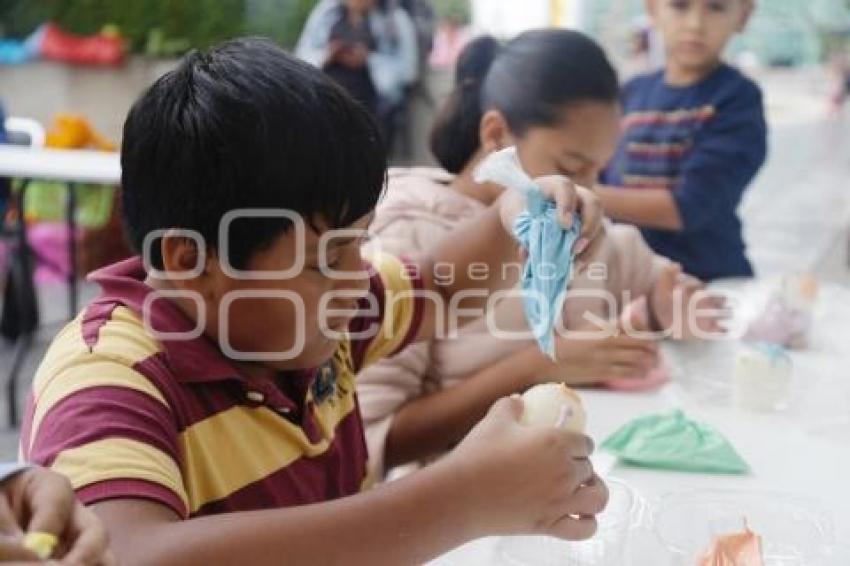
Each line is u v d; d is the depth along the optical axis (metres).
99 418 0.65
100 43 4.95
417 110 4.34
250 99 0.69
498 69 1.30
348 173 0.70
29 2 5.10
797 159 4.82
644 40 3.34
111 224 3.17
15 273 3.30
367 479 0.96
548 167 1.28
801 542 0.82
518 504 0.66
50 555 0.47
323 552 0.61
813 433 1.15
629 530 0.85
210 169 0.68
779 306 1.51
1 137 3.16
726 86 2.10
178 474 0.66
